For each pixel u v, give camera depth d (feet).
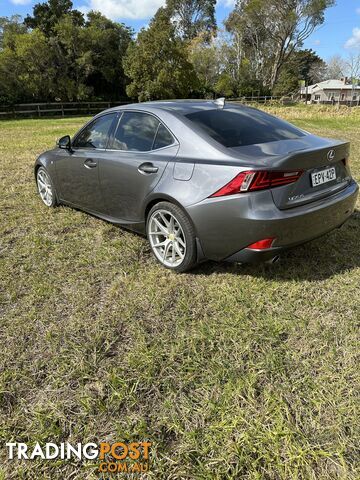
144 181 10.46
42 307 9.00
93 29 110.63
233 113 10.96
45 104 99.86
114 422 6.06
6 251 11.85
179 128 10.09
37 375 6.98
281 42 165.27
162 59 106.73
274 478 5.19
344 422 5.92
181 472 5.29
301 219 8.71
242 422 5.95
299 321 8.31
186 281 9.98
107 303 9.11
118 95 124.16
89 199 13.23
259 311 8.66
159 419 6.08
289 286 9.64
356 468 5.28
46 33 117.91
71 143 13.98
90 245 12.17
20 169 23.25
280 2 153.48
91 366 7.13
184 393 6.52
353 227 13.34
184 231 9.62
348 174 10.64
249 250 8.71
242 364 7.09
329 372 6.89
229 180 8.57
